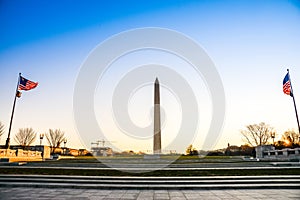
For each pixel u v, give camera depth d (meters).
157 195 9.42
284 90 26.36
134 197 9.00
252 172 14.88
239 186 10.95
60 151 56.22
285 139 57.62
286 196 9.17
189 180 12.26
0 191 10.10
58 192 9.93
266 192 10.06
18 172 15.00
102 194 9.56
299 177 12.58
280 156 26.28
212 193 9.88
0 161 21.14
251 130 57.50
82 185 11.08
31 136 54.97
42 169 16.44
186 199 8.69
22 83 24.53
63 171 15.53
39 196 9.05
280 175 13.47
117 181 11.84
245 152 52.44
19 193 9.64
